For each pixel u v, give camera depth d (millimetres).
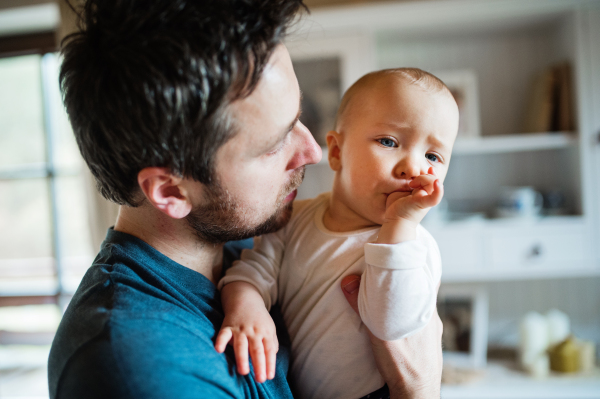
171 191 563
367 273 594
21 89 2307
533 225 1753
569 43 1777
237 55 502
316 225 728
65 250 2361
